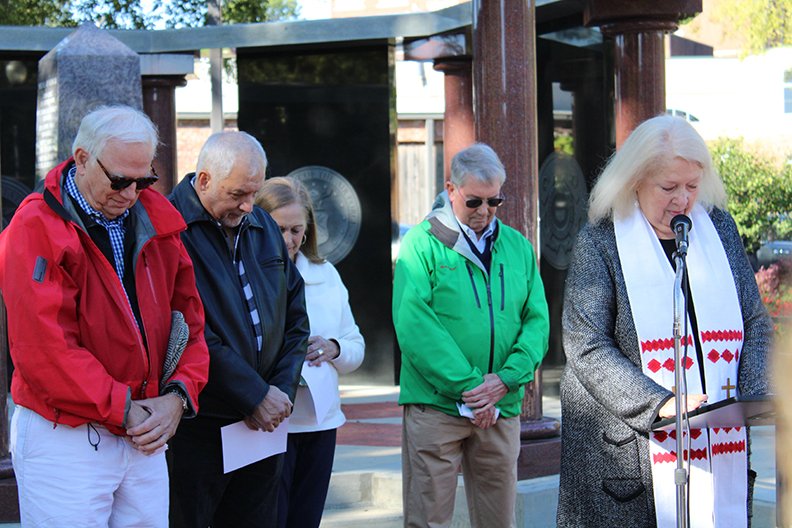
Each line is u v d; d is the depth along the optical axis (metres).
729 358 3.52
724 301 3.53
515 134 6.50
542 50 9.69
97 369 3.31
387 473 6.46
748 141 9.52
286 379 4.05
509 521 4.69
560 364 9.48
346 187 10.62
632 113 8.38
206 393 3.92
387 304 10.57
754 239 8.55
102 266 3.41
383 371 10.59
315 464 4.54
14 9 11.59
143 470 3.51
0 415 5.82
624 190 3.58
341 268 10.64
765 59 9.91
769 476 6.66
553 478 6.36
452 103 11.08
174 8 11.77
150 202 3.59
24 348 3.27
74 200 3.44
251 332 3.99
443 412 4.53
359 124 10.58
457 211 4.59
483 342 4.52
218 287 3.92
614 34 8.48
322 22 10.36
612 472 3.52
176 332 3.56
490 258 4.64
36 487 3.36
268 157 10.84
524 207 6.52
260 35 10.60
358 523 6.13
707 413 3.13
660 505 3.46
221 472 4.02
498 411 4.53
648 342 3.51
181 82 11.57
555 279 9.48
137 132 3.38
